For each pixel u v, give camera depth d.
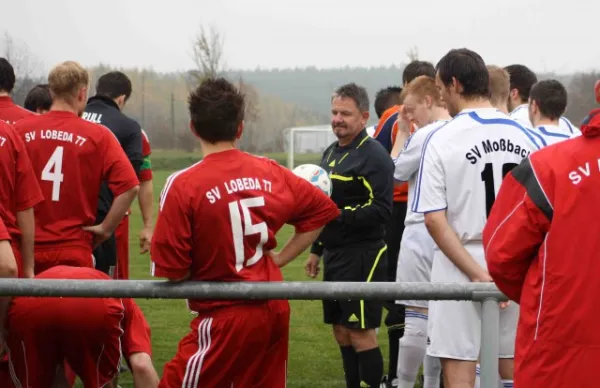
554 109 7.65
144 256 20.11
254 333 5.12
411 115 8.16
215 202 5.05
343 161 7.97
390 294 4.71
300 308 13.86
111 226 7.42
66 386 5.66
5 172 6.02
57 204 7.17
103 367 5.38
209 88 5.23
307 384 9.15
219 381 5.16
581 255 4.10
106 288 4.76
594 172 4.13
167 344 10.95
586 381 4.09
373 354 7.88
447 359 6.00
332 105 8.02
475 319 5.91
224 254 5.09
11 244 6.12
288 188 5.36
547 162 4.23
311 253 8.60
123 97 9.59
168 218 5.00
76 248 7.24
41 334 5.19
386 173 7.83
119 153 7.38
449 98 6.20
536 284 4.24
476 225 5.95
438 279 6.14
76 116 7.33
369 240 7.98
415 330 7.93
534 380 4.21
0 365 5.55
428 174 5.98
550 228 4.16
